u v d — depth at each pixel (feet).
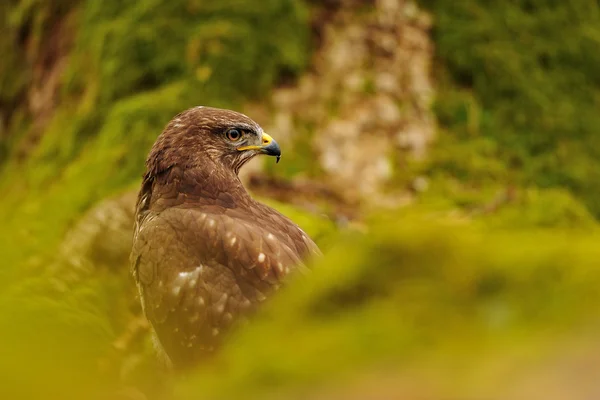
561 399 7.35
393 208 42.09
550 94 46.73
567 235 11.50
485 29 46.78
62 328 23.52
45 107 51.11
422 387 7.95
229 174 25.98
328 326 9.70
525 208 41.04
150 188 26.32
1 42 54.75
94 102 46.34
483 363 8.04
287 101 44.60
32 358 14.90
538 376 7.63
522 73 46.60
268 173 42.37
